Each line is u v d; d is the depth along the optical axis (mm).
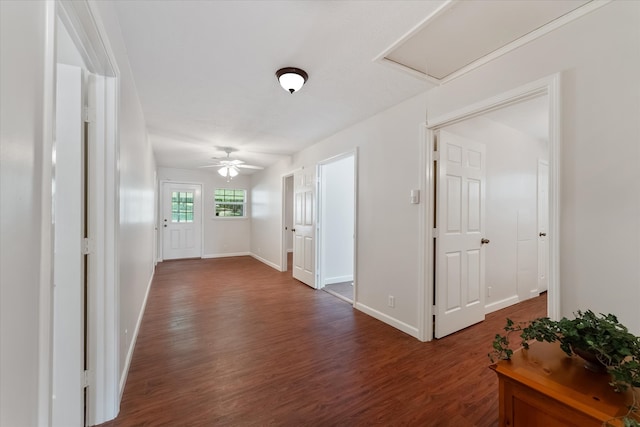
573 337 1000
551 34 1678
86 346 1511
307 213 4699
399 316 2826
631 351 878
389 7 1541
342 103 2840
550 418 911
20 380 633
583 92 1539
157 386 1858
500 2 1511
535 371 1005
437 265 2588
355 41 1841
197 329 2811
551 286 1638
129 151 2141
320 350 2379
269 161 5949
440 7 1542
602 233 1465
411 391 1827
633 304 1372
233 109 3021
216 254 7359
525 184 3793
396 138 2873
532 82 1768
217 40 1828
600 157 1477
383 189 3033
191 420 1557
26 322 660
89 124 1515
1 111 552
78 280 1427
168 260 6762
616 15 1424
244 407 1666
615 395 867
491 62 2018
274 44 1874
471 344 2490
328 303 3680
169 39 1816
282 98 2734
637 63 1364
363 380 1944
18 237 620
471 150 2916
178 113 3154
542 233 4055
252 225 7621
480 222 3010
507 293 3537
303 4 1515
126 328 2008
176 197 6898
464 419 1586
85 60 1390
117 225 1576
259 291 4250
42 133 723
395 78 2312
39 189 712
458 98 2268
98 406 1519
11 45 586
